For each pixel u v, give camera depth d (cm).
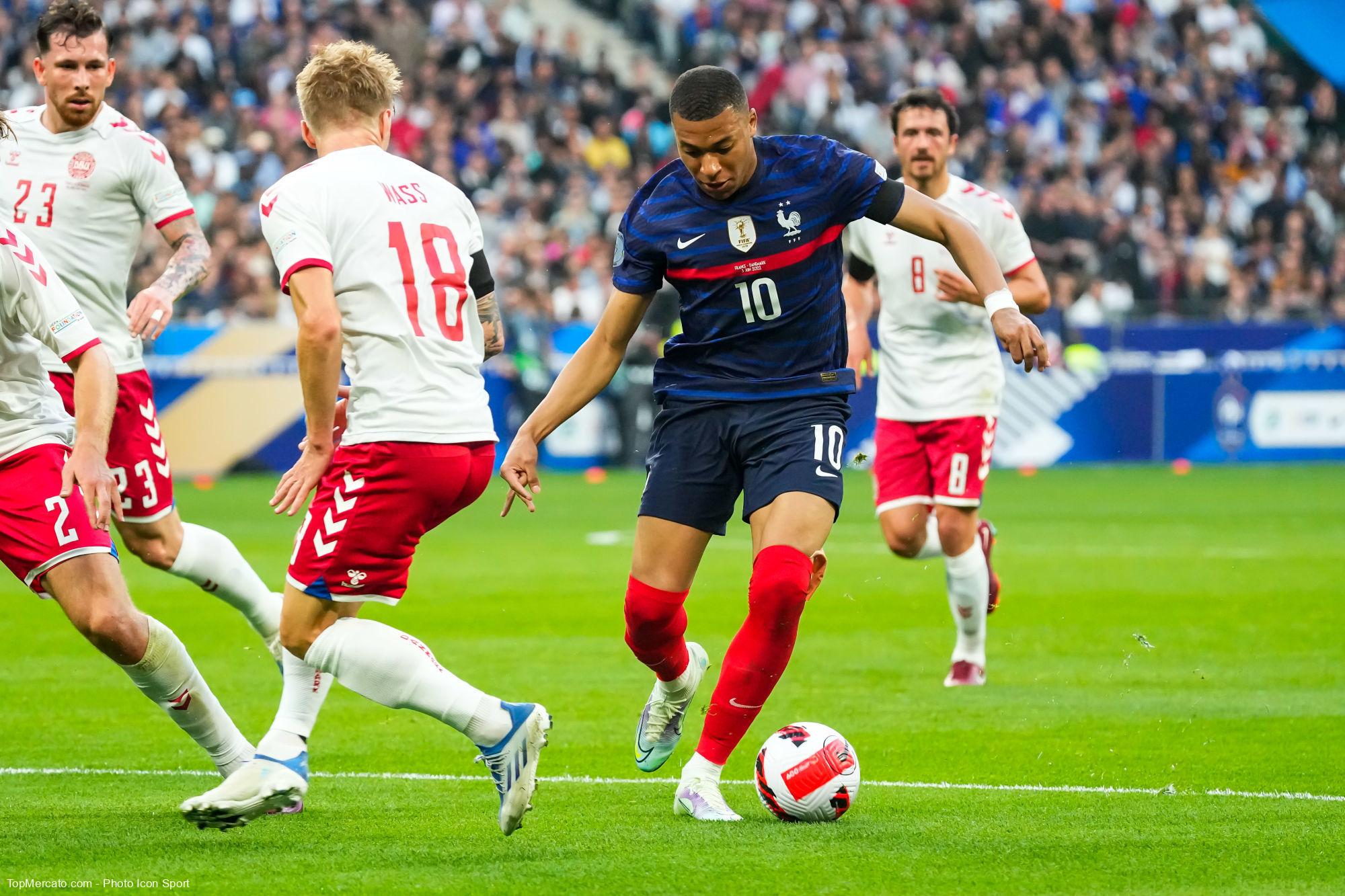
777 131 8681
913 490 2623
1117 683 2495
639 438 7250
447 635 2972
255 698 2364
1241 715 2223
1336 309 8169
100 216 2041
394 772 1866
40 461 1555
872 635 3022
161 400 6594
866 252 2650
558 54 8812
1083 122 8850
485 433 1555
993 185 8238
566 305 7569
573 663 2666
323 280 1466
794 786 1583
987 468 2580
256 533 4656
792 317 1644
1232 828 1555
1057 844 1485
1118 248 8000
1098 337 7388
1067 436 7381
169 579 3822
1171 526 4950
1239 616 3195
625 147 8488
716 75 1559
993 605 2552
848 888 1323
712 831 1550
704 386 1666
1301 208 8750
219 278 6969
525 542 4578
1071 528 4912
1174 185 8906
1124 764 1902
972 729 2130
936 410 2575
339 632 1476
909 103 2583
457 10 8956
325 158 1561
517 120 8262
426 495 1505
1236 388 7488
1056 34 9275
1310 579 3744
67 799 1706
